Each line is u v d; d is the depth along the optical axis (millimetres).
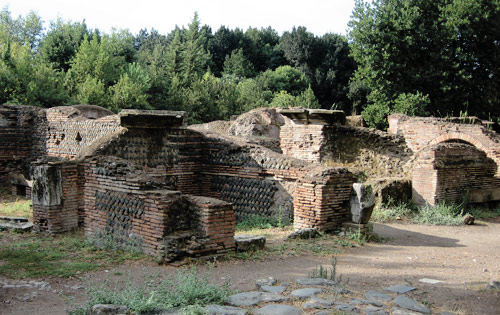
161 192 9289
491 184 19297
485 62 30609
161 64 55500
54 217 11781
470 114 30938
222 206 9406
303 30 64562
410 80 31344
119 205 10055
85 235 10992
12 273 8086
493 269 9305
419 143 21016
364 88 54562
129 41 53312
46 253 9492
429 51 30875
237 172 15359
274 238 11586
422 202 17203
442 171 17016
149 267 8555
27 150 21844
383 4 32000
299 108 19219
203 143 16344
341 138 19594
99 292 6328
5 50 34000
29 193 17969
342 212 12125
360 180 17172
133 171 10055
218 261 9094
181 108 46312
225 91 49562
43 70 35969
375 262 9562
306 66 61375
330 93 59562
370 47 31938
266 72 59406
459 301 7000
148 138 14969
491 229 14766
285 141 20141
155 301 6102
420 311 6363
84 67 42562
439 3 30906
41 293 7078
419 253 10664
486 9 29062
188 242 9047
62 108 20516
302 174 13500
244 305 6297
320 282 7484
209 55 67938
